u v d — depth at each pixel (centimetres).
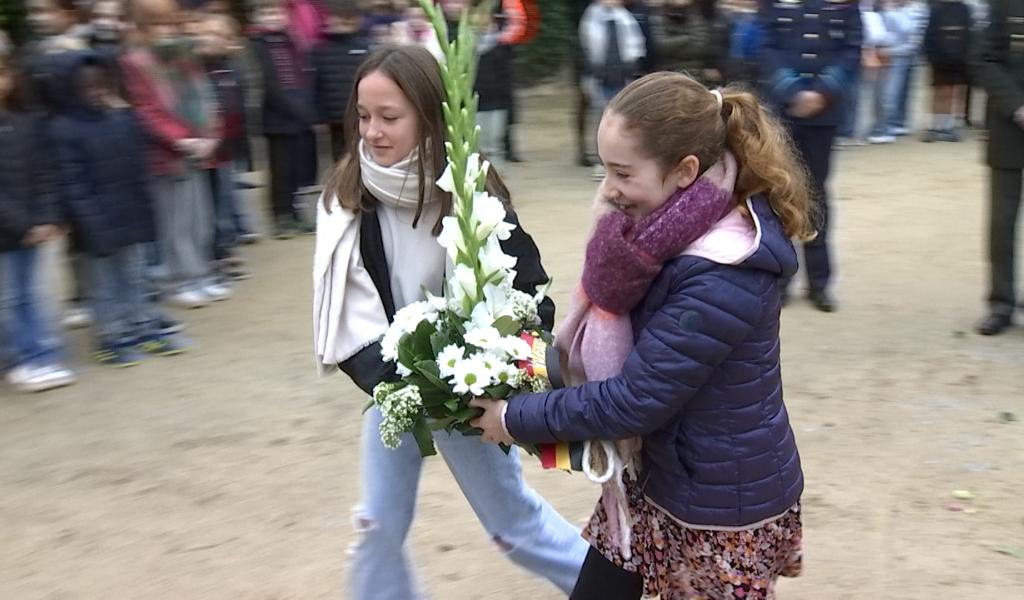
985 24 494
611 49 915
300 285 633
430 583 310
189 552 331
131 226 493
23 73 464
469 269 206
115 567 323
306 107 740
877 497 356
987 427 412
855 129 1079
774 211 190
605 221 188
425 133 216
